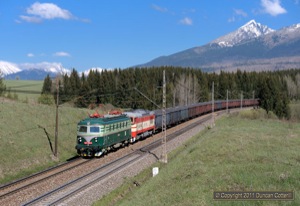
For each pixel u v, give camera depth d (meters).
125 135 43.16
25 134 40.06
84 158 37.25
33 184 25.64
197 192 19.41
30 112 47.81
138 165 33.50
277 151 31.59
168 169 28.70
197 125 67.50
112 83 99.06
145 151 41.06
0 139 35.50
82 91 94.75
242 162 27.06
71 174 29.09
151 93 97.62
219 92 143.50
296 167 23.94
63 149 41.72
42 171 30.02
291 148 33.75
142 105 94.50
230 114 90.44
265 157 28.45
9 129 39.19
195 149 37.03
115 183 27.17
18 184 26.02
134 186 26.70
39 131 43.12
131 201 21.20
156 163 34.81
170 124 63.97
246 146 34.81
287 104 96.00
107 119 38.22
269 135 44.62
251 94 153.75
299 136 43.69
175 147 44.09
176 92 104.19
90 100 94.12
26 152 35.69
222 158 29.42
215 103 99.25
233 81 148.88
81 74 106.56
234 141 38.59
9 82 142.62
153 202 19.47
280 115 94.50
